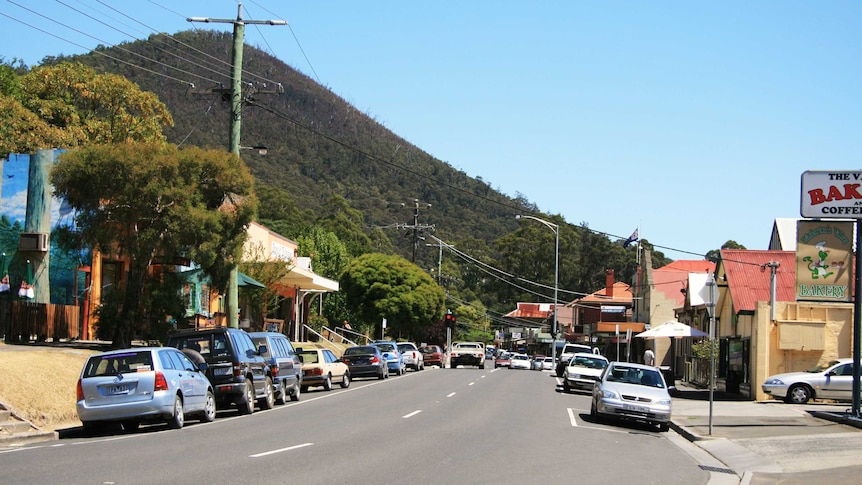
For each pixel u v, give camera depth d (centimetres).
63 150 3272
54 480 1109
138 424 1922
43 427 1812
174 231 2703
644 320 6406
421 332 7881
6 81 4866
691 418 2456
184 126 14150
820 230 2478
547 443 1731
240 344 2258
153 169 2692
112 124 5006
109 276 3553
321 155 16525
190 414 2042
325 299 7094
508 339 11588
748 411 2700
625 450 1731
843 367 3009
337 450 1480
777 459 1645
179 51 16525
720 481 1398
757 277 3778
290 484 1109
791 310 3291
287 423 1970
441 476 1232
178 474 1170
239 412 2247
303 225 9250
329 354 3394
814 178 2427
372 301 7019
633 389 2270
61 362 2300
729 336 3806
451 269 11100
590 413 2519
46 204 3253
